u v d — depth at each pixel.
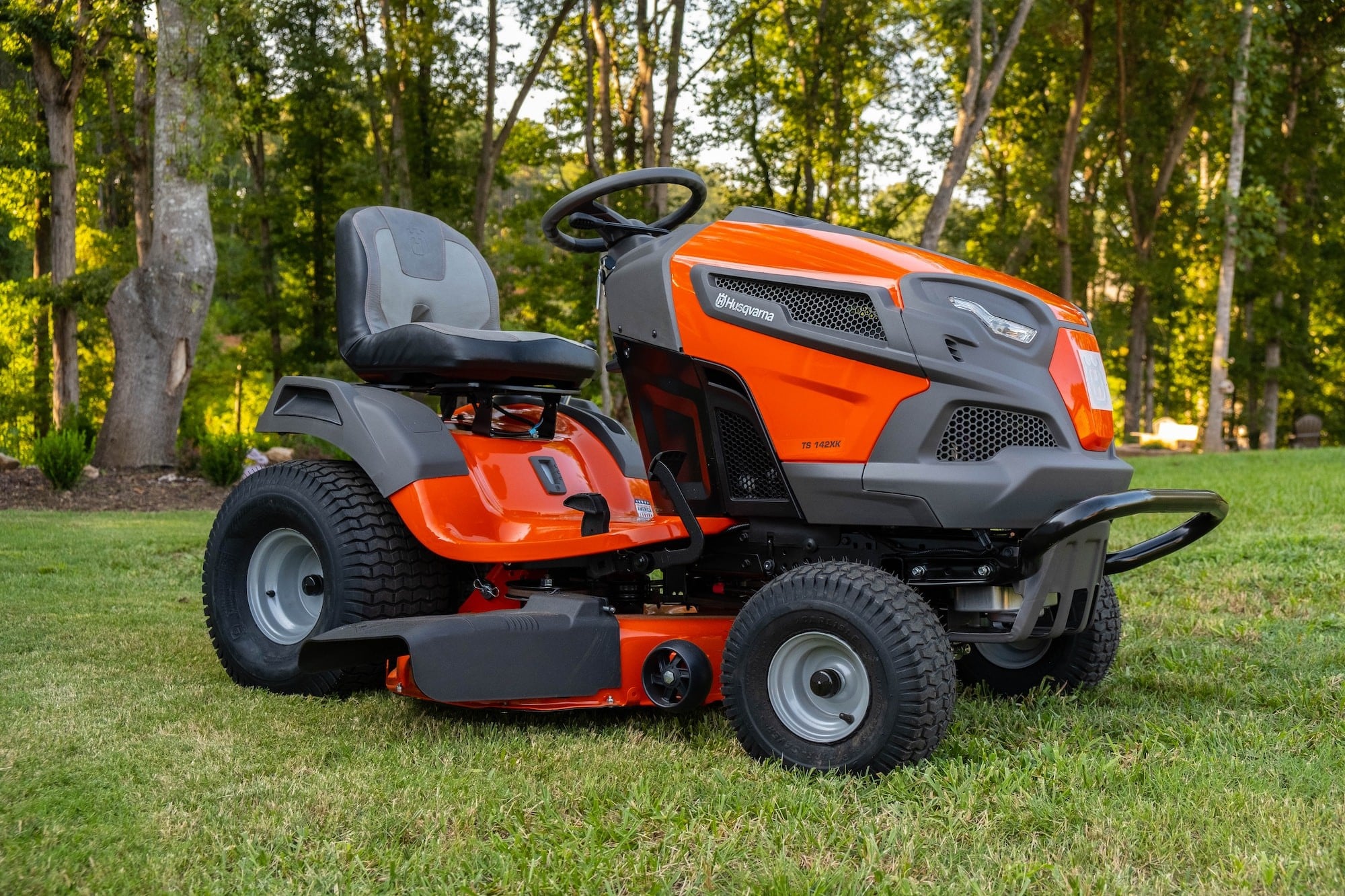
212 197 28.28
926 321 2.97
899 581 2.95
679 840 2.41
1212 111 26.50
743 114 27.34
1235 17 22.14
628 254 3.60
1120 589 5.88
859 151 26.77
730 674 3.07
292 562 4.11
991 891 2.15
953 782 2.76
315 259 29.94
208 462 14.48
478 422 4.05
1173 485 11.34
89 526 9.80
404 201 24.83
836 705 2.97
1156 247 29.03
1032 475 2.88
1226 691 3.75
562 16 23.09
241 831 2.43
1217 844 2.36
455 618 3.25
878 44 25.89
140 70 21.88
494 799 2.64
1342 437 35.81
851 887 2.15
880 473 2.96
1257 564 6.40
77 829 2.43
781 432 3.14
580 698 3.37
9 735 3.14
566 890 2.16
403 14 24.91
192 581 6.54
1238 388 32.78
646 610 3.89
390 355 3.98
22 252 38.03
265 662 3.88
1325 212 28.94
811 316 3.14
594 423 4.39
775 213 3.60
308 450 18.75
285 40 23.94
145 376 15.71
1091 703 3.65
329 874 2.21
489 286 4.62
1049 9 22.94
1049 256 29.25
